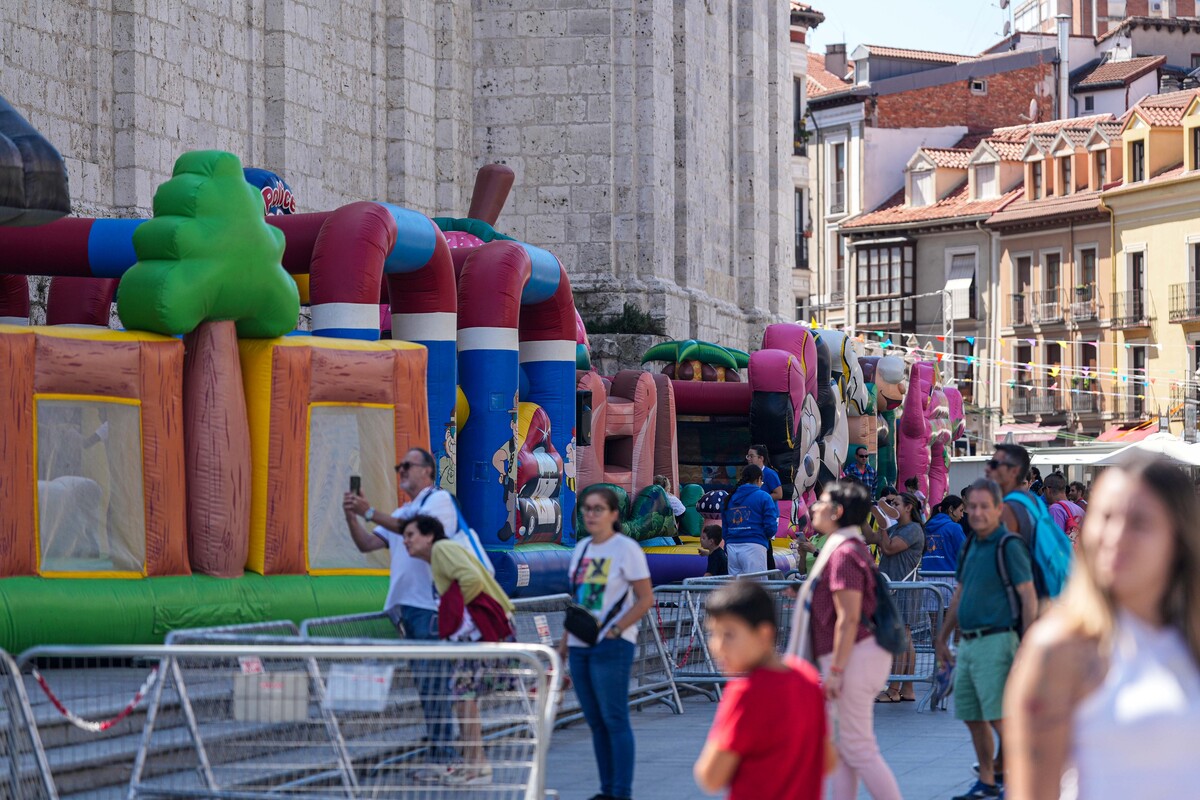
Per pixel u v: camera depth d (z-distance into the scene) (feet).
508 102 103.09
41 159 41.19
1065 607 15.65
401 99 94.94
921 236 257.34
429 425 57.52
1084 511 90.17
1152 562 15.28
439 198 99.19
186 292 46.32
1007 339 249.55
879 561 69.72
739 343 121.70
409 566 38.60
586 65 103.04
